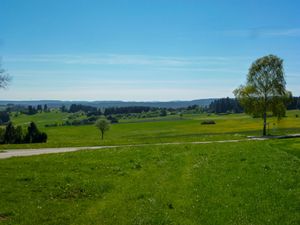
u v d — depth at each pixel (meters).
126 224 18.42
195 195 23.47
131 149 48.34
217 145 54.03
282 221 19.08
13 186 25.19
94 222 18.75
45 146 56.72
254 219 19.30
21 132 109.12
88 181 27.05
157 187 25.64
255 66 89.88
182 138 72.06
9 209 20.47
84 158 38.91
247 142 60.19
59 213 20.09
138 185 26.39
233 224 18.53
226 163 35.38
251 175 29.19
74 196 23.55
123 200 22.53
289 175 29.33
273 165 33.91
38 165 33.88
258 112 90.19
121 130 190.50
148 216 19.39
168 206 21.31
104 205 21.69
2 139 106.81
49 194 23.66
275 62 89.06
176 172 30.98
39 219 19.09
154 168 33.03
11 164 34.41
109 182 27.17
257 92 90.00
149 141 65.19
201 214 20.02
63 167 32.94
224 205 21.44
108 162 36.00
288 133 96.88
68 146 57.34
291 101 91.44
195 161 37.03
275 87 88.81
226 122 197.25
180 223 18.59
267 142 60.53
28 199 22.53
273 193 23.94
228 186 25.66
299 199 22.69
